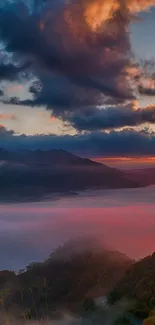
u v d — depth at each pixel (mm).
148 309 16312
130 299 22531
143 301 17984
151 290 22172
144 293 21750
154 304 17141
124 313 16875
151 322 12352
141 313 16016
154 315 14289
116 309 19547
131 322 15391
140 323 14969
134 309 16516
